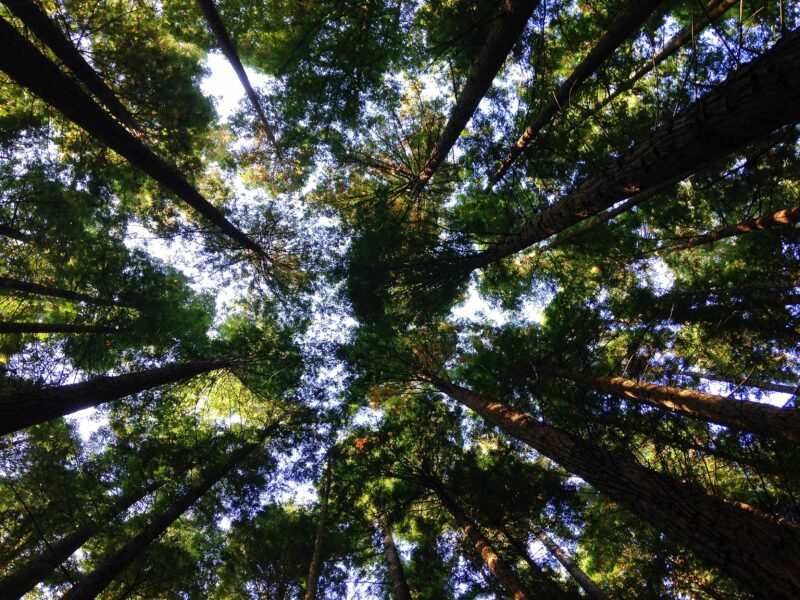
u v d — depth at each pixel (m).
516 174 7.88
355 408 9.91
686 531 3.39
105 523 7.93
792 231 7.26
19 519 8.31
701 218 8.18
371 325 7.91
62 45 6.38
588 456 4.52
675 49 6.91
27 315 10.41
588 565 9.51
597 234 8.59
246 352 10.18
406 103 9.89
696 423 6.91
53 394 5.48
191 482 9.32
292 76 8.59
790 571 2.80
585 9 7.56
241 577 9.29
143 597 8.45
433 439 8.41
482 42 6.45
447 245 6.79
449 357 10.41
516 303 10.00
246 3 8.88
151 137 9.92
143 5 9.66
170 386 9.90
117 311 9.76
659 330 7.25
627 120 7.29
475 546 7.16
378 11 6.95
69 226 8.52
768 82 2.61
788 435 5.16
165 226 11.07
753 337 7.18
